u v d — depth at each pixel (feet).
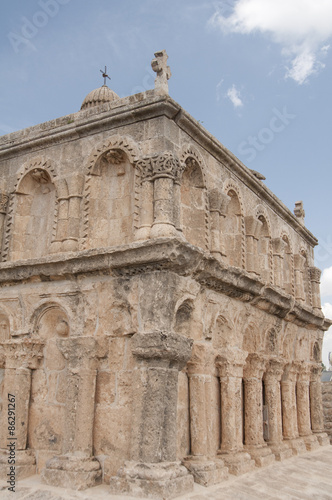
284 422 52.70
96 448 33.30
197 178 41.78
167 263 33.04
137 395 31.99
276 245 55.36
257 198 52.80
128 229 38.01
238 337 42.50
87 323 35.45
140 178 37.19
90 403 33.71
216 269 37.52
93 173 39.86
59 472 31.86
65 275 36.94
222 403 39.81
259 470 40.22
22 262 38.11
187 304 35.94
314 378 63.41
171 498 29.30
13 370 37.27
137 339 32.71
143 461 30.63
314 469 44.45
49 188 43.29
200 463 34.14
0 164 44.98
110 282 35.35
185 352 33.35
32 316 37.93
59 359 36.91
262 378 49.70
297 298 60.80
